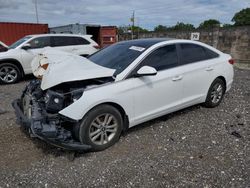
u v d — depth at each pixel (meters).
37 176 3.04
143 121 4.06
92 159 3.40
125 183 2.90
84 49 10.28
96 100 3.38
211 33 17.38
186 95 4.59
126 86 3.69
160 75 4.10
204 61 4.91
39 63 4.06
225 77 5.33
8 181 2.94
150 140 3.93
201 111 5.17
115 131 3.71
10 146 3.74
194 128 4.36
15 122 4.68
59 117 3.31
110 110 3.56
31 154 3.52
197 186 2.83
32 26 17.70
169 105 4.34
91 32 19.88
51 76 3.51
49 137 3.12
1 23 16.42
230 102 5.80
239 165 3.21
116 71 3.83
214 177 2.97
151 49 4.12
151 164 3.27
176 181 2.92
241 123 4.54
